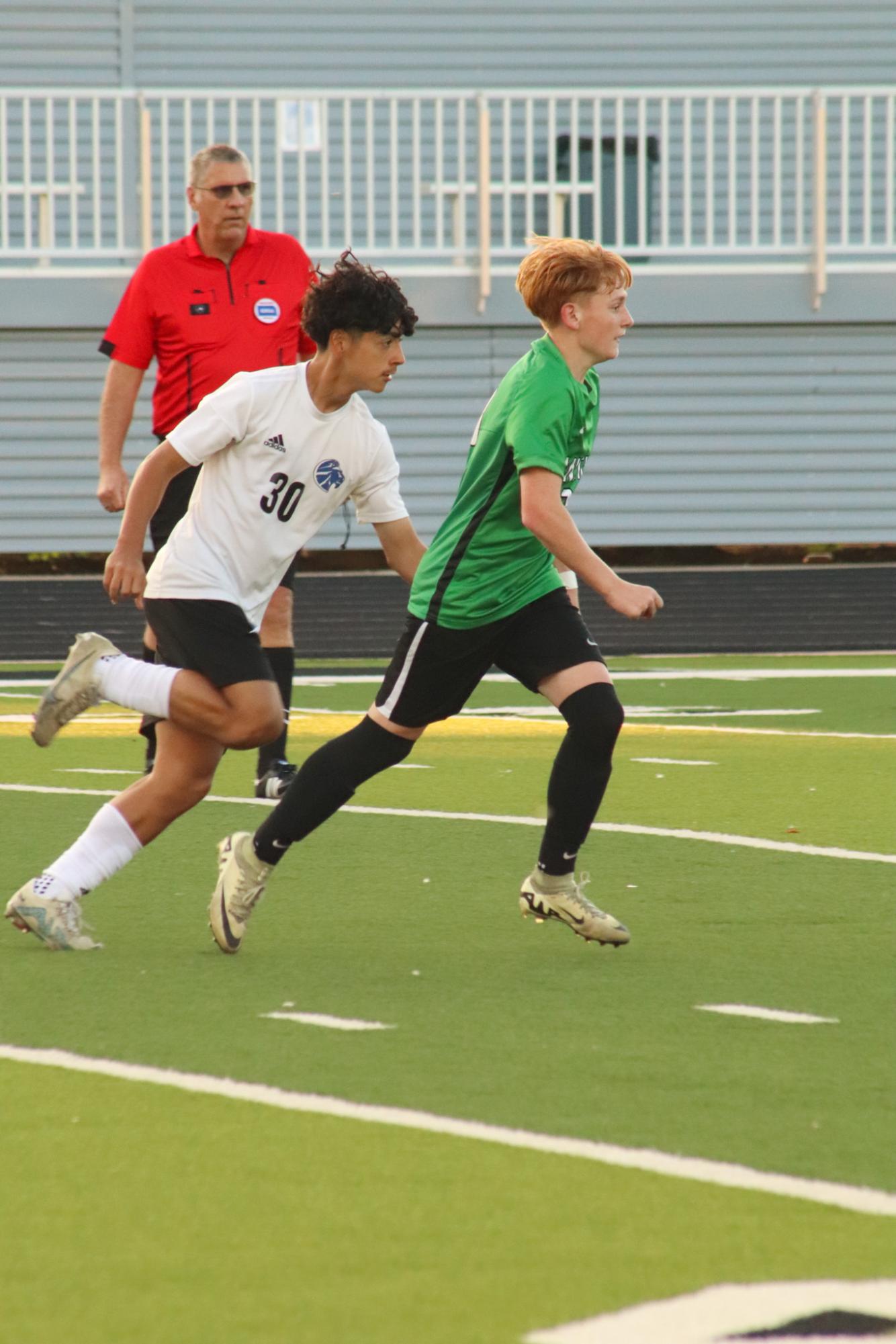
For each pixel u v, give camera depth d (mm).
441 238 71062
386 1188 10812
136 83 74250
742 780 28906
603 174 75938
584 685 17016
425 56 75188
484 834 23891
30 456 70250
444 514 71812
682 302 70938
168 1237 10047
